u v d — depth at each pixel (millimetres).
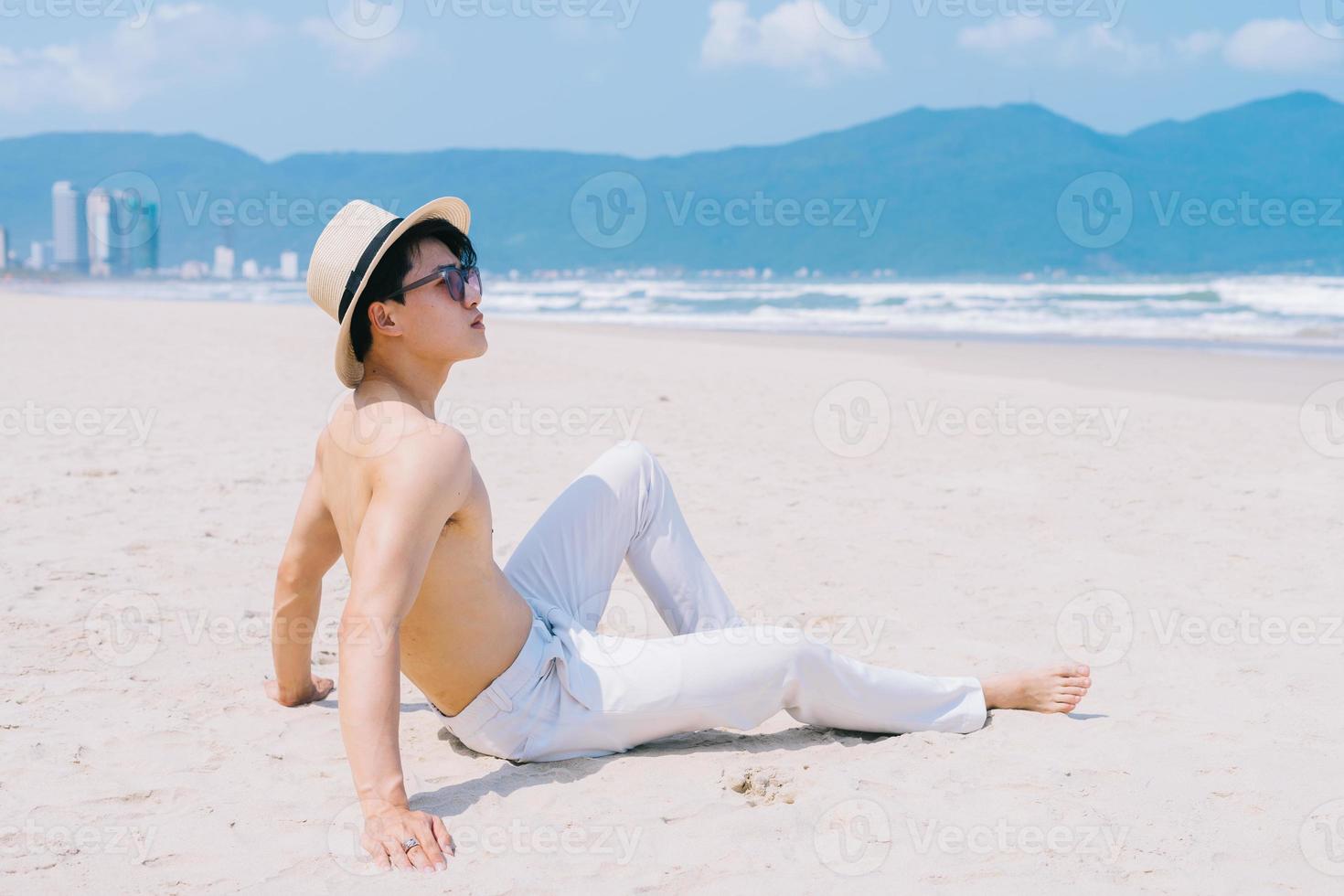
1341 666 3545
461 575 2496
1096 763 2734
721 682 2703
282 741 2920
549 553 2895
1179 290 45094
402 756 2848
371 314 2451
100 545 4883
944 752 2797
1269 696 3268
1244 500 6207
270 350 15570
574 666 2709
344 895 2090
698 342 20141
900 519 5766
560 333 22484
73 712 3064
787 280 85875
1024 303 39812
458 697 2660
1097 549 5141
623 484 2939
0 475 6340
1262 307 33562
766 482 6812
